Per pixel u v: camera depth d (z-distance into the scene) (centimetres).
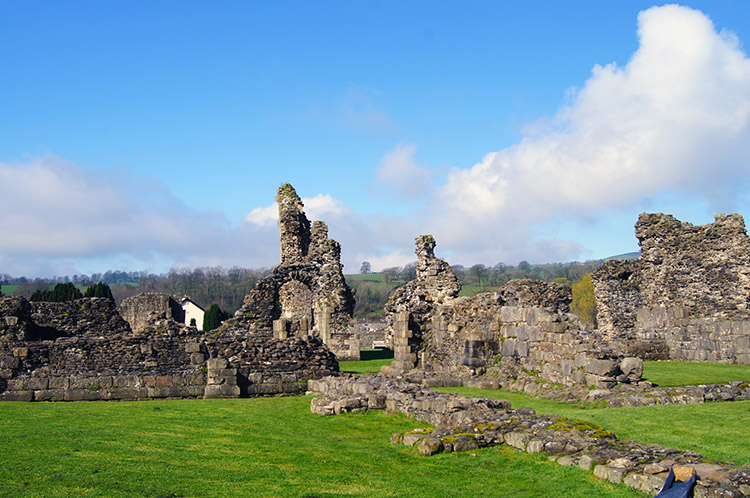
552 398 1914
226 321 3416
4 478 1012
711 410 1458
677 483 891
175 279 9831
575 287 7262
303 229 4459
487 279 9875
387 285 11031
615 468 991
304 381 2330
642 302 3384
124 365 2231
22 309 2595
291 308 4128
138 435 1435
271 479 1082
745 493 820
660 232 3316
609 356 1877
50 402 2114
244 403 2069
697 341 3014
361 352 4297
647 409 1499
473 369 2461
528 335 2294
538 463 1120
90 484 1002
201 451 1290
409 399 1680
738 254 2975
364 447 1351
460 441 1254
